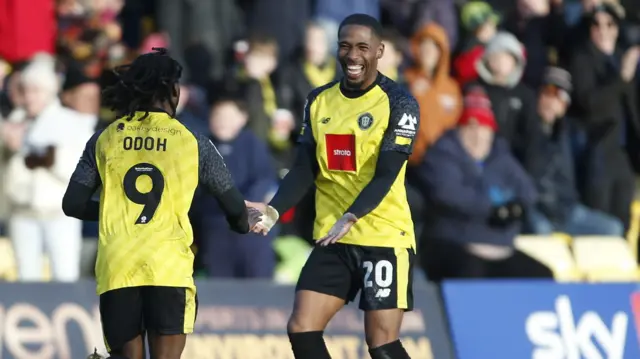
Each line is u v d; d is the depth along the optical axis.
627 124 38.97
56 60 35.00
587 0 39.56
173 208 20.06
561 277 35.53
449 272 33.03
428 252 33.28
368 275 21.77
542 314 31.36
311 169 22.17
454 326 30.64
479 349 30.59
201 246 32.28
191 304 20.17
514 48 36.62
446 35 39.50
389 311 21.72
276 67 36.44
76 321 28.42
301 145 22.27
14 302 28.03
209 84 35.94
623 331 31.94
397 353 21.69
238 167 32.28
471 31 39.41
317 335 21.77
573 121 38.47
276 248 34.03
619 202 38.34
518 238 35.75
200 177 20.33
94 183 20.38
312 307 21.83
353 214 20.84
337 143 21.83
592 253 36.34
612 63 38.75
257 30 37.28
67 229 31.31
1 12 35.25
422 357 30.12
